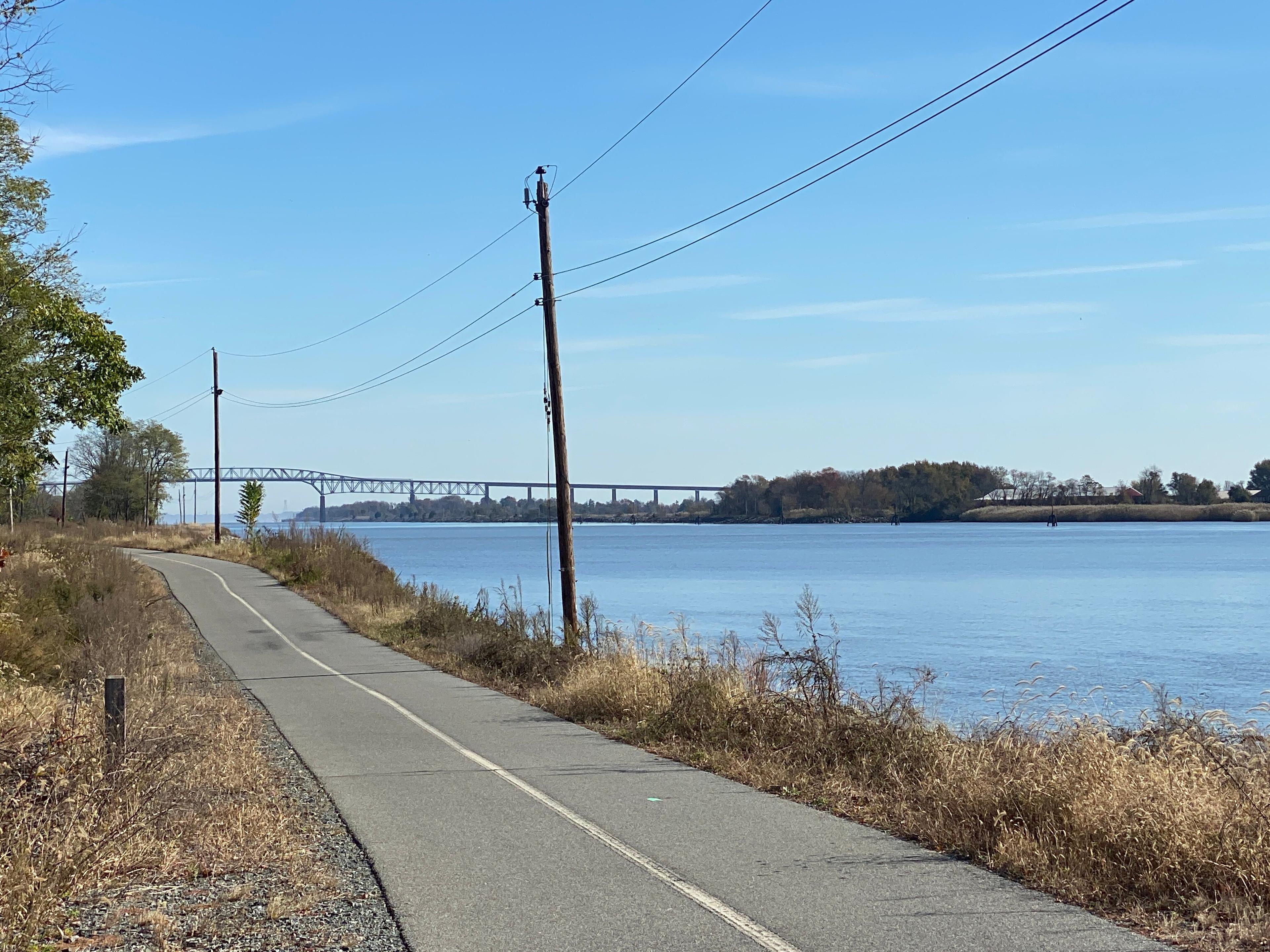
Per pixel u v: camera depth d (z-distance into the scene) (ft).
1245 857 21.83
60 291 102.42
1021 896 22.04
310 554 148.97
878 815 29.37
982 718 49.42
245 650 80.02
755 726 40.47
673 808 30.68
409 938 19.90
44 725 36.55
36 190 88.84
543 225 74.69
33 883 21.04
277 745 41.60
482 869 24.41
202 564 184.44
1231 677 81.05
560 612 124.57
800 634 110.01
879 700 45.29
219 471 230.48
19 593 74.74
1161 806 23.66
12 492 124.16
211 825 27.55
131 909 21.49
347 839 27.37
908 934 19.76
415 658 75.15
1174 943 19.06
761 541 518.37
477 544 517.14
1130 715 60.64
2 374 95.71
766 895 22.26
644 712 46.44
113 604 78.54
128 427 129.80
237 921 20.88
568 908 21.59
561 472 73.05
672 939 19.70
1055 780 26.63
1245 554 339.98
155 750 29.84
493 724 47.42
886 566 276.00
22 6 37.40
